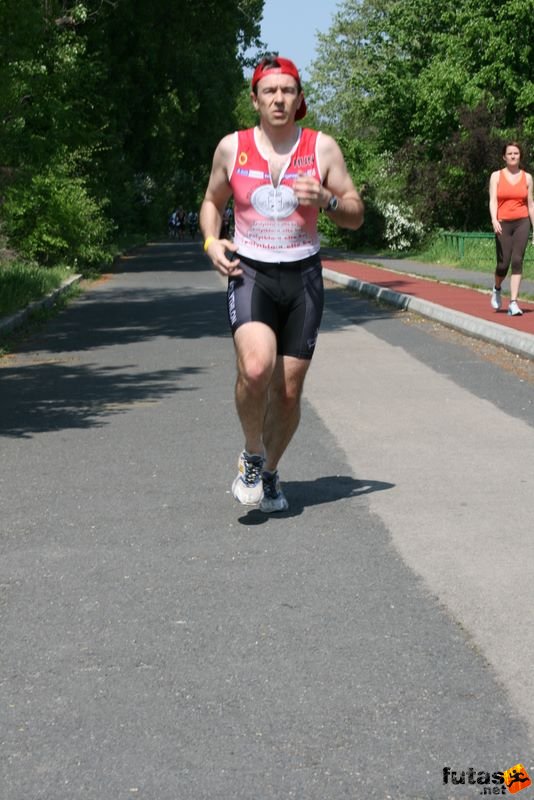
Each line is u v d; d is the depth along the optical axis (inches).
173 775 146.8
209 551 244.5
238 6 1920.5
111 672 180.2
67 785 144.9
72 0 1515.7
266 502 273.7
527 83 1809.8
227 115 2967.5
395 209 1889.8
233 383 488.4
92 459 339.6
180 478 313.1
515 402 421.7
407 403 423.2
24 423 402.9
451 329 682.2
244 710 165.5
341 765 148.5
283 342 260.8
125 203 2293.3
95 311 877.8
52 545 250.8
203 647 189.9
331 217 253.0
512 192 701.3
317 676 177.0
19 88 967.6
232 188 254.7
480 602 209.3
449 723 159.9
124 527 264.4
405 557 237.5
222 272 251.1
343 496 289.3
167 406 432.5
